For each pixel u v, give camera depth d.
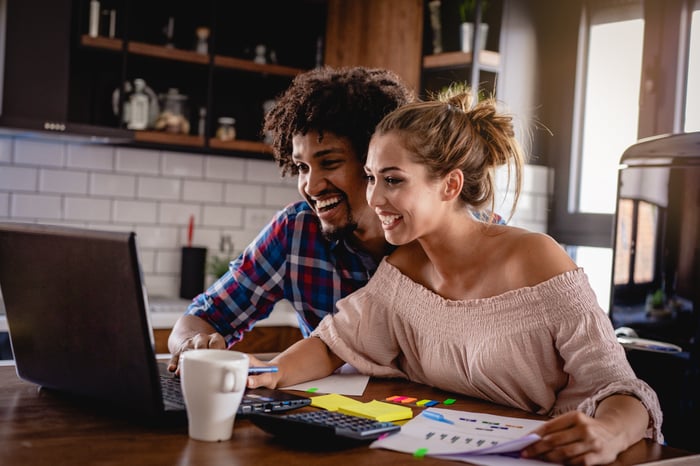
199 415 1.06
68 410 1.21
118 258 1.08
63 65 3.27
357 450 1.06
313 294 1.84
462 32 3.52
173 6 3.89
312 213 1.80
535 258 1.37
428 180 1.36
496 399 1.41
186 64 3.71
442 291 1.48
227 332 1.87
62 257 1.17
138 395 1.12
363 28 3.89
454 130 1.38
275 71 3.89
